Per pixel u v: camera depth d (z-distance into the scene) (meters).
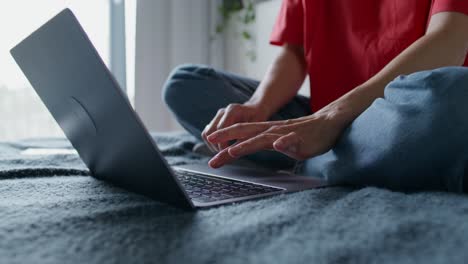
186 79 1.10
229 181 0.77
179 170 0.89
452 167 0.62
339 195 0.64
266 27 2.45
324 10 1.21
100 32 2.50
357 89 0.80
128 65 2.61
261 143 0.70
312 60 1.21
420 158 0.63
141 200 0.63
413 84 0.65
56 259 0.39
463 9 0.84
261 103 1.07
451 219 0.48
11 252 0.41
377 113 0.68
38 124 2.36
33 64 0.70
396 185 0.66
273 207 0.57
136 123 0.54
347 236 0.45
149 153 0.55
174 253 0.41
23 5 2.26
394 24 1.08
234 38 2.79
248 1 2.63
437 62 0.81
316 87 1.22
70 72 0.61
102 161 0.72
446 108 0.61
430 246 0.41
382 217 0.50
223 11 2.79
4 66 2.24
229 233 0.46
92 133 0.67
